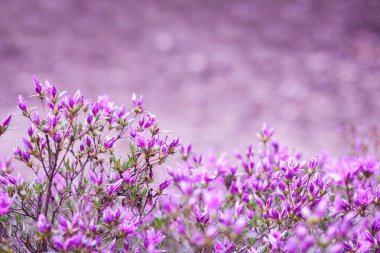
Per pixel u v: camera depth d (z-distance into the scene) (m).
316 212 1.65
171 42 10.13
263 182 2.33
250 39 10.33
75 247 1.62
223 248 1.80
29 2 11.73
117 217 1.72
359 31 10.45
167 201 1.83
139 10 11.76
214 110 7.35
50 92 1.89
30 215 1.95
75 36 10.38
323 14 11.25
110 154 2.03
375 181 2.53
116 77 8.67
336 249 1.60
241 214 2.09
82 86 8.30
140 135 1.90
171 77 8.70
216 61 9.28
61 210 2.03
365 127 4.83
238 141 6.19
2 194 1.74
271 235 1.80
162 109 7.44
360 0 11.67
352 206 2.06
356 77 8.30
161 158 1.97
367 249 1.79
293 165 2.03
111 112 2.01
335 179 2.25
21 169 3.88
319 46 9.83
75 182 2.22
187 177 2.02
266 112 7.27
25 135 5.70
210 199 1.56
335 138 6.01
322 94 7.78
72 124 1.90
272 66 9.05
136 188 1.94
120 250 2.02
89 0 12.13
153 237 1.87
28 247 1.90
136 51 9.82
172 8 11.89
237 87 8.20
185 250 1.97
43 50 9.57
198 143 6.12
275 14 11.46
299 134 6.33
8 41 9.71
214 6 12.00
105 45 10.02
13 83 8.05
